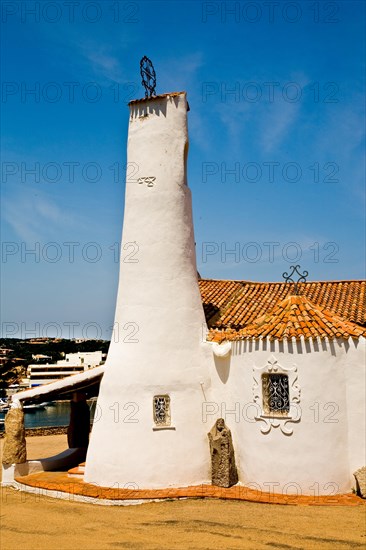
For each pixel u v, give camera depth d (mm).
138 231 16844
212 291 20906
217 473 15289
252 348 15156
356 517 12227
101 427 15930
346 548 10320
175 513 13195
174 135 17172
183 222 17094
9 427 17750
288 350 14492
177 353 16109
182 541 11047
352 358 14461
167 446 15383
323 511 12758
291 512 12773
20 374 95250
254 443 14859
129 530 11984
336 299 19562
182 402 15797
